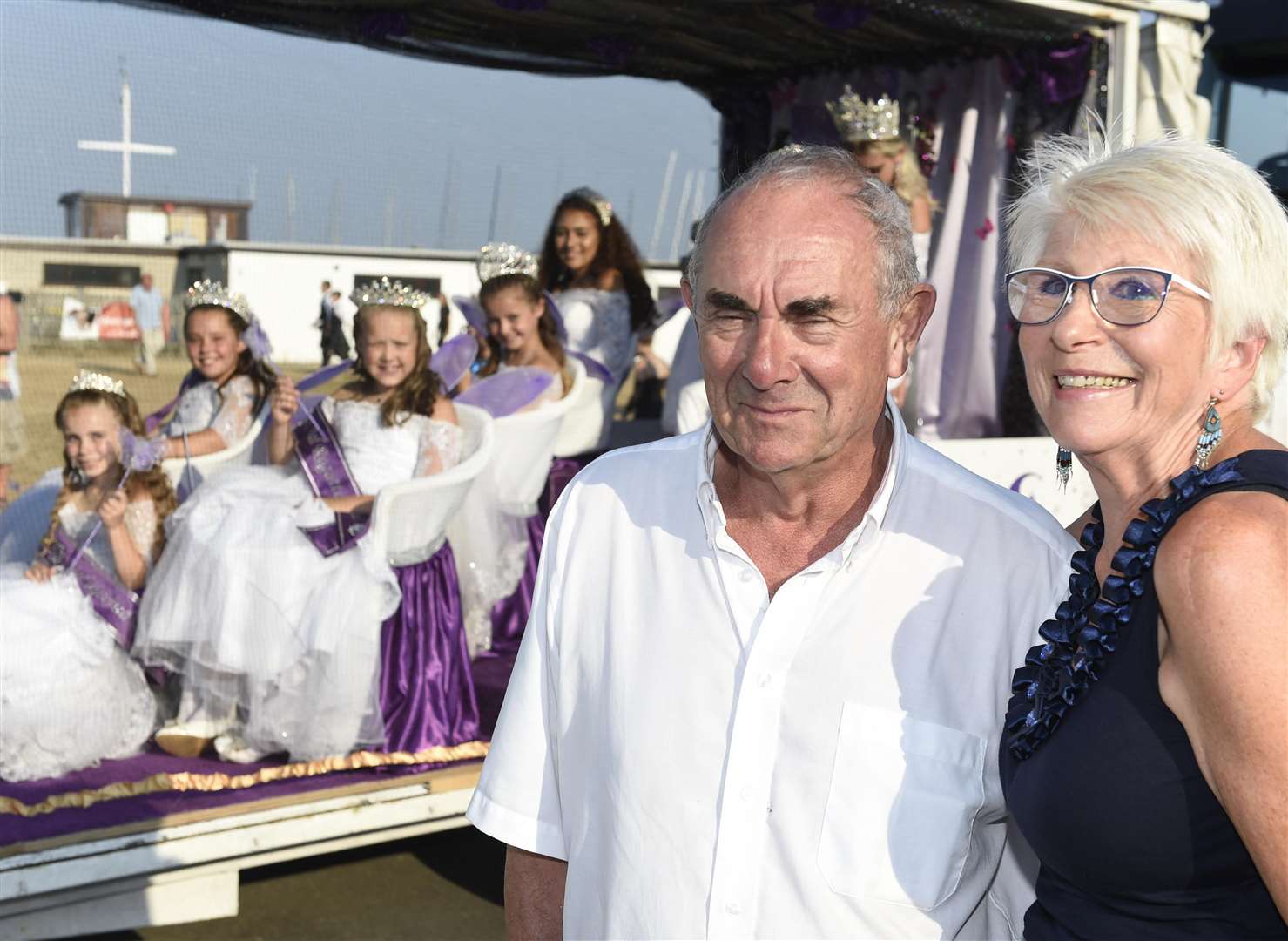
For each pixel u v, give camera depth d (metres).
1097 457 1.23
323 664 3.46
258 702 3.48
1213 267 1.14
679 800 1.34
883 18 4.22
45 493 3.63
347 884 3.77
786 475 1.34
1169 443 1.20
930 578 1.35
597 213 4.99
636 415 5.64
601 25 4.37
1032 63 4.40
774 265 1.26
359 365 3.94
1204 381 1.17
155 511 3.63
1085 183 1.20
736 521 1.41
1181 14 4.16
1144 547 1.12
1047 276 1.21
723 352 1.32
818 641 1.33
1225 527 1.05
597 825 1.42
